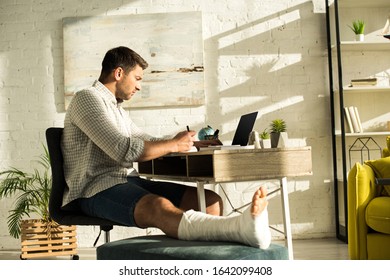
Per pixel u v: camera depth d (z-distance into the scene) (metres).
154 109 4.40
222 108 4.41
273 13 4.46
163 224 1.89
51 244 3.89
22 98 4.41
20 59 4.41
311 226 4.37
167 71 4.37
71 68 4.36
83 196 2.24
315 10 4.46
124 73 2.47
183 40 4.38
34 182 4.35
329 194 4.39
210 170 2.53
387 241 2.92
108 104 2.40
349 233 3.08
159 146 2.22
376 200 3.00
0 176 4.37
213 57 4.43
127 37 4.38
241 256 1.57
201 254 1.58
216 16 4.45
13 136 4.39
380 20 4.46
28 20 4.43
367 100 4.43
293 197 4.38
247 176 2.28
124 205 2.03
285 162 2.35
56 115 4.41
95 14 4.41
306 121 4.42
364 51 4.45
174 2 4.43
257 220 1.63
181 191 2.46
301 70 4.45
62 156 2.34
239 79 4.43
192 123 4.39
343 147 4.02
